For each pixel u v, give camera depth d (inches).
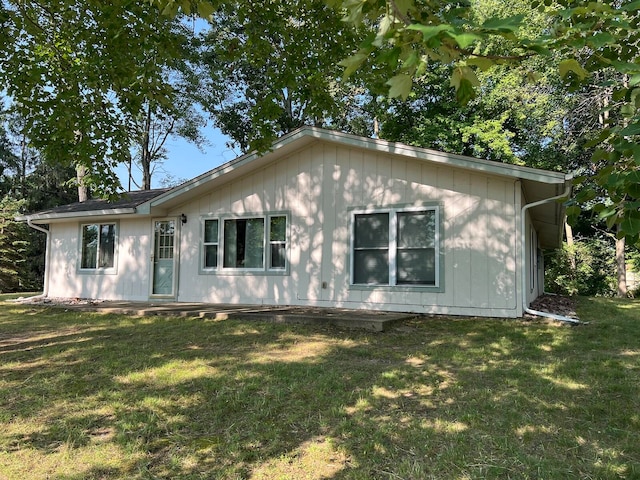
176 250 447.8
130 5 190.7
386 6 56.6
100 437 128.0
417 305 339.9
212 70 789.9
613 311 392.2
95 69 219.1
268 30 230.2
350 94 709.3
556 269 745.6
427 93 708.7
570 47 64.1
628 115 71.4
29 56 239.9
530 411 143.1
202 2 109.6
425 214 343.9
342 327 289.7
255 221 415.2
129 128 268.5
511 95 635.5
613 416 139.2
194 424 135.7
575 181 79.9
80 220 505.0
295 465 111.0
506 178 317.7
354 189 371.2
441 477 104.0
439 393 160.2
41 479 105.3
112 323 322.3
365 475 105.2
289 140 372.5
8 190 1079.0
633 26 74.7
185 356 216.8
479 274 323.0
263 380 175.9
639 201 67.8
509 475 104.7
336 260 374.9
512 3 513.3
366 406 148.5
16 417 142.3
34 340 264.7
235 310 355.9
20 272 837.2
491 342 244.7
